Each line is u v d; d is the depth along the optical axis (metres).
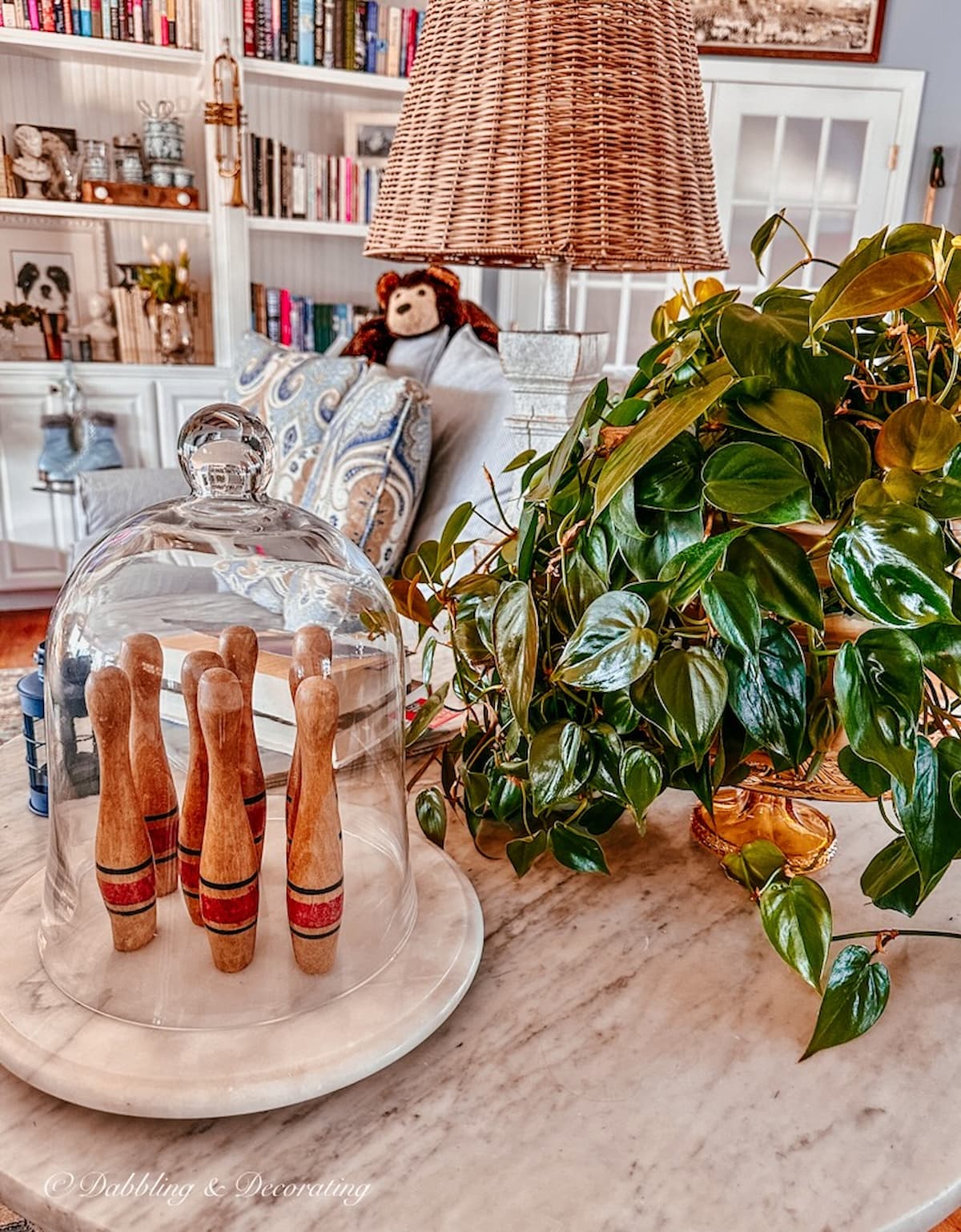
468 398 1.75
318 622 0.60
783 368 0.51
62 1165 0.42
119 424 2.97
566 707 0.62
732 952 0.58
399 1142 0.43
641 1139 0.44
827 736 0.54
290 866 0.48
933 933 0.53
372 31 2.88
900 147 3.51
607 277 3.61
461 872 0.64
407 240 0.97
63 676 0.55
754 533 0.50
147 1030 0.47
